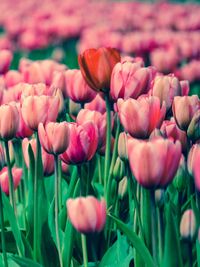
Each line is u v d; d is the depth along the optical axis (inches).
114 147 47.4
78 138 41.2
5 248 47.1
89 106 52.5
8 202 44.3
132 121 40.1
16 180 47.8
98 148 47.1
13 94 53.9
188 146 45.5
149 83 45.3
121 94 45.1
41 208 45.7
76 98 51.1
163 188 37.3
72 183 47.2
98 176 54.7
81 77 50.3
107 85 46.5
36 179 45.0
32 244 47.2
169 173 36.4
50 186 52.7
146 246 42.2
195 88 100.3
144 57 104.2
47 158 46.8
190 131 43.7
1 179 47.3
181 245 43.7
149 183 36.5
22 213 51.0
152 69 51.6
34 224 45.3
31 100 43.1
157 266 39.1
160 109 41.9
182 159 43.7
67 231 43.5
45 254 45.8
